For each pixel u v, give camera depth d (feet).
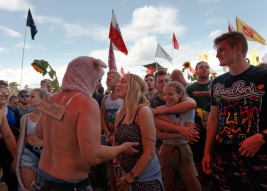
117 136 6.20
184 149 7.91
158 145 9.52
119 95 6.45
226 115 6.00
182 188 8.16
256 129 5.43
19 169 8.46
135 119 5.93
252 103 5.49
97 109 4.62
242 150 5.40
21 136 8.57
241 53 5.79
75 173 4.59
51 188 4.48
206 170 6.86
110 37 21.07
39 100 8.70
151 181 5.87
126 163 6.07
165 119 8.21
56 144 4.61
